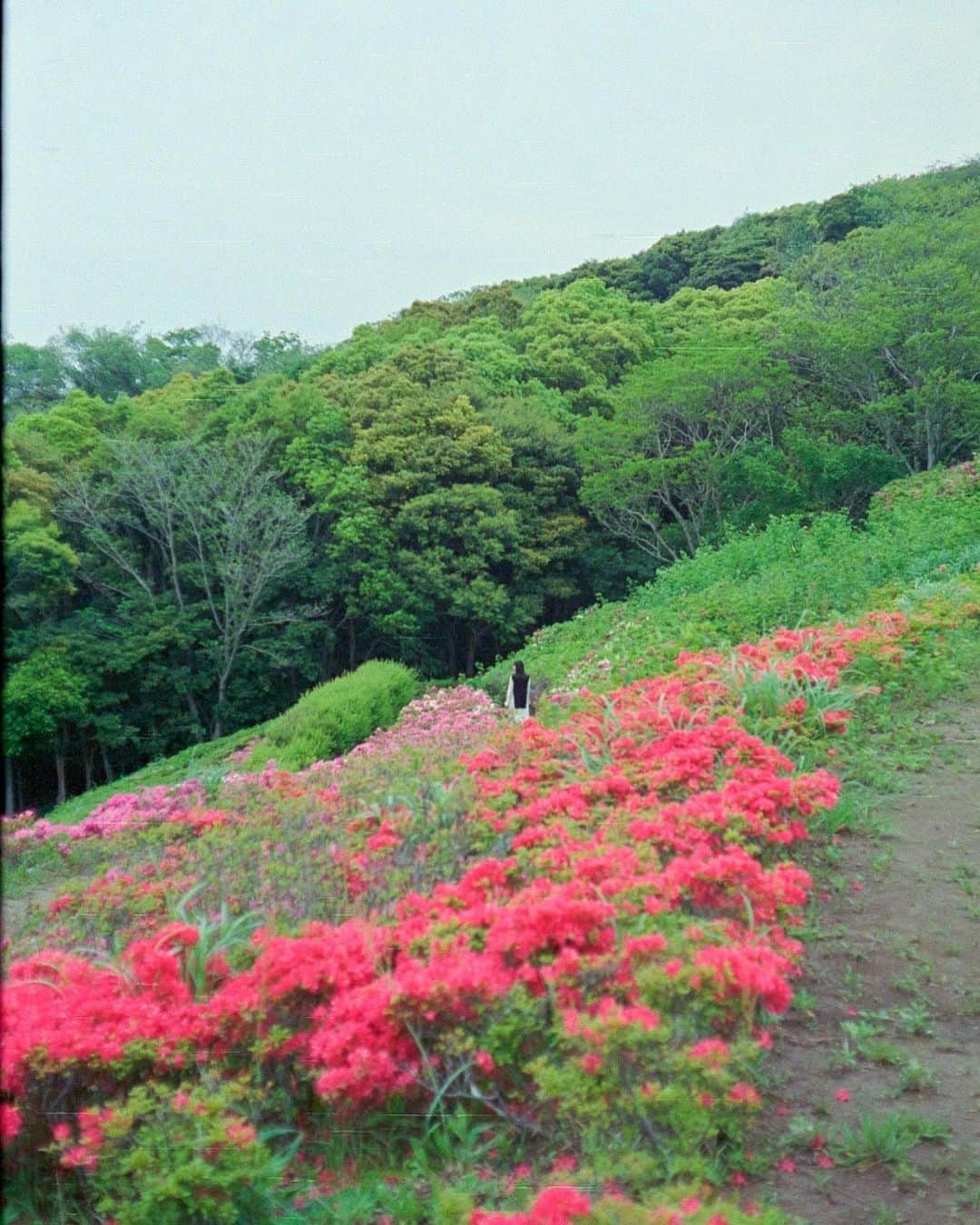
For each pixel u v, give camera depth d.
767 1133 3.37
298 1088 3.42
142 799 9.62
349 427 30.45
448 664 32.97
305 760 15.30
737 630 11.73
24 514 23.97
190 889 4.95
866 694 7.99
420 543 29.62
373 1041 3.19
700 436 31.47
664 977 3.11
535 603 31.03
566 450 32.28
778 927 3.96
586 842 4.66
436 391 32.09
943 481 20.42
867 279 32.12
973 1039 3.99
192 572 27.97
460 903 4.08
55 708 24.39
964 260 30.58
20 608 24.94
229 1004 3.33
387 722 18.97
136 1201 2.83
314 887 4.89
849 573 13.41
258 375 41.12
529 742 6.75
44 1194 3.14
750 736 6.04
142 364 43.50
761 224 48.38
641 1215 2.55
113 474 26.84
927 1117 3.46
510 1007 3.23
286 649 28.50
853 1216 2.98
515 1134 3.29
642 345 37.47
